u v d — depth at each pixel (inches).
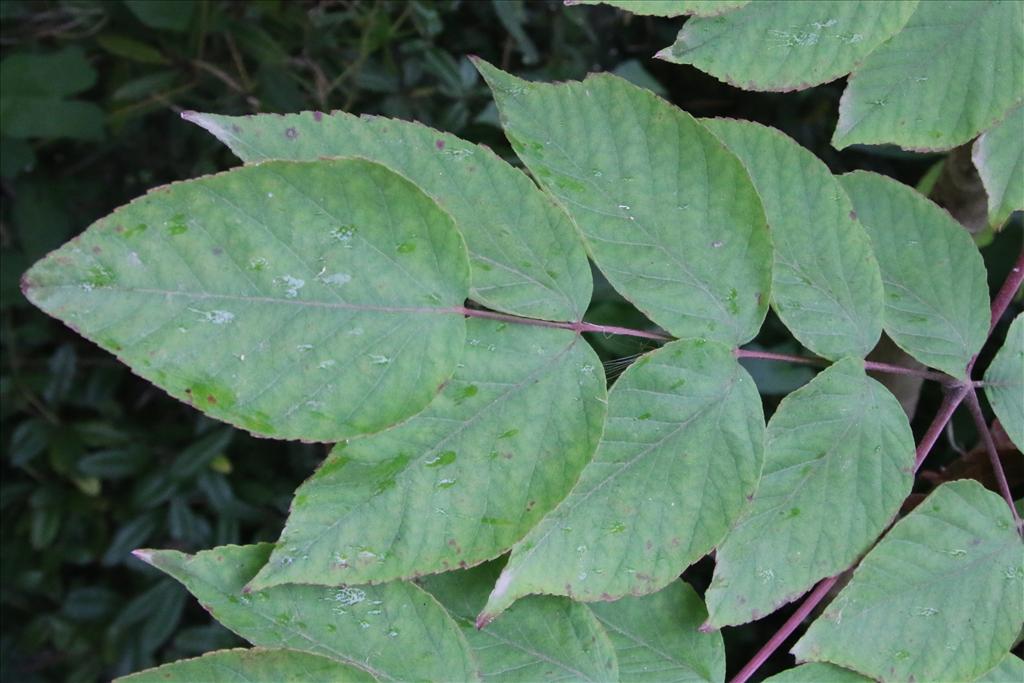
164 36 38.9
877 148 40.3
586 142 25.7
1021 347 27.0
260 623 25.1
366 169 24.3
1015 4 26.2
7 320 41.8
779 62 25.8
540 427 25.1
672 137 25.7
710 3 25.4
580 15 38.8
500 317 25.2
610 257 25.7
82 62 34.9
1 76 34.0
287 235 24.2
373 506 24.7
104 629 43.4
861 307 26.5
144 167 43.8
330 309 24.3
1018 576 26.5
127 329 23.8
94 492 42.8
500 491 24.9
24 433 42.0
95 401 43.8
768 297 25.9
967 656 26.2
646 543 25.5
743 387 25.9
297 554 24.6
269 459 44.1
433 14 35.5
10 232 41.4
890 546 26.3
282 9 38.4
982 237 32.9
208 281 24.0
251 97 38.7
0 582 43.8
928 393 37.5
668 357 25.7
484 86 38.7
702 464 25.6
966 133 26.3
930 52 26.2
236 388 24.0
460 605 26.0
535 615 26.0
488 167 25.4
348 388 24.3
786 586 26.0
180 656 41.8
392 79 38.4
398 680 25.2
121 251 23.8
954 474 28.7
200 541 42.1
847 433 26.2
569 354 25.3
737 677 26.2
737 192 25.8
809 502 26.1
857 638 26.2
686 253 25.8
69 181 41.4
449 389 25.0
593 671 25.9
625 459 25.5
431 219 24.5
